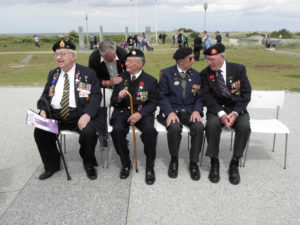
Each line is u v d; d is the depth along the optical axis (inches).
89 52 834.2
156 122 128.8
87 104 120.0
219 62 120.6
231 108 125.9
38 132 114.8
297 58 628.1
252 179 116.8
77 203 101.3
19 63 578.2
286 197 103.9
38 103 120.3
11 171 125.7
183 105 128.3
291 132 171.0
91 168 121.4
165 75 129.5
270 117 200.1
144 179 118.0
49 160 118.9
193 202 101.3
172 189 110.0
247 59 605.0
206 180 116.6
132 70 122.4
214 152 117.6
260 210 96.4
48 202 102.0
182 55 122.1
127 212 96.0
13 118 201.3
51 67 510.0
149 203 101.0
